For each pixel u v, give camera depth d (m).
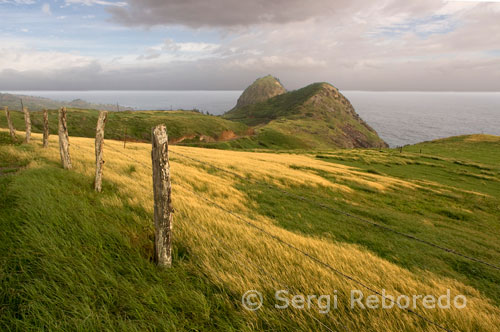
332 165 41.06
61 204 5.61
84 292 3.23
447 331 3.30
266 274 4.16
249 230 6.42
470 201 25.88
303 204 14.71
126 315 3.11
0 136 17.92
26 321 2.79
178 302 3.35
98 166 7.41
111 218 5.42
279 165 30.91
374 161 53.97
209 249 4.74
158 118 132.62
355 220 13.17
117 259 4.06
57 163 10.76
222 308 3.38
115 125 110.88
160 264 4.02
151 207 6.47
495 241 14.77
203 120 150.00
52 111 107.38
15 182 6.87
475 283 7.75
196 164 21.58
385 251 9.53
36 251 3.83
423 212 19.52
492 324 3.97
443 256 9.91
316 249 5.97
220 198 12.05
